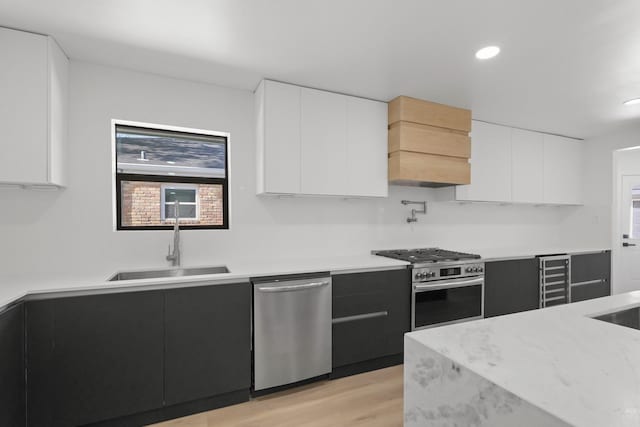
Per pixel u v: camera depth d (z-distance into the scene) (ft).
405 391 3.02
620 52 6.84
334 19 5.74
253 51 6.84
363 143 9.23
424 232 11.45
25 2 5.17
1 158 5.75
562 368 2.34
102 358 5.67
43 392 5.32
